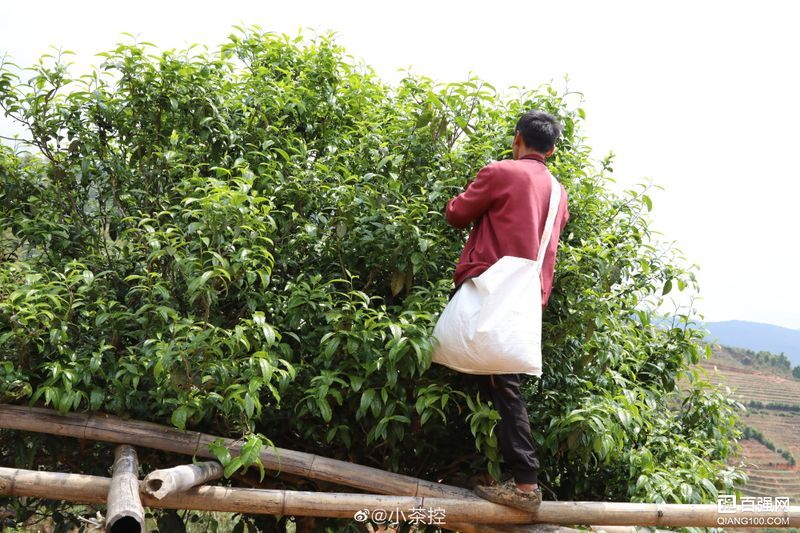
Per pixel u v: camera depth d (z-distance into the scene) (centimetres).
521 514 315
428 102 393
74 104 406
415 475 400
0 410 325
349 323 334
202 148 416
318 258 396
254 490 307
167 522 377
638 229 409
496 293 298
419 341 311
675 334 440
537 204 311
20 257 429
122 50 392
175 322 312
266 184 379
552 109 412
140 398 340
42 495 293
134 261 395
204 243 332
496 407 317
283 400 372
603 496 426
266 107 425
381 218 366
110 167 403
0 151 421
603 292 374
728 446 492
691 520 326
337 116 443
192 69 399
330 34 458
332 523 414
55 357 343
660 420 454
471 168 384
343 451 399
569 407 361
